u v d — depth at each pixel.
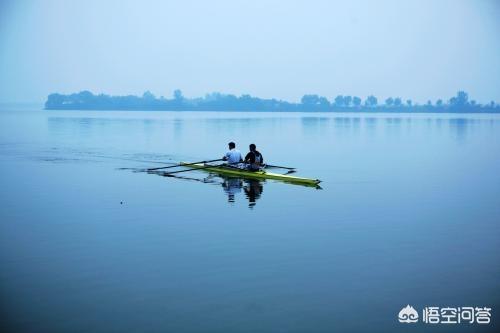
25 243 14.53
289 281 11.81
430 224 17.34
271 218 17.80
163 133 65.62
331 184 25.59
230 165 28.36
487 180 27.52
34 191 22.75
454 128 93.31
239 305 10.52
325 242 14.95
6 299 10.71
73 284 11.52
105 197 21.42
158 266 12.69
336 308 10.46
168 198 21.30
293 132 71.75
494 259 13.61
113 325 9.62
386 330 9.61
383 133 74.06
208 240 14.94
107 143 48.91
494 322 10.04
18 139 53.19
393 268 12.81
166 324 9.68
